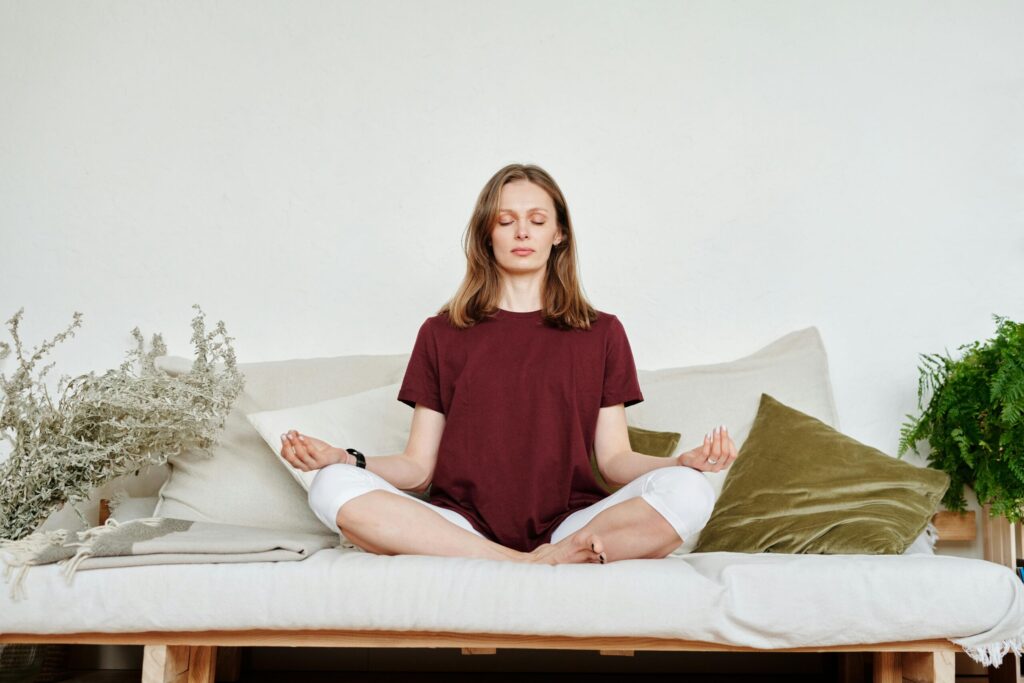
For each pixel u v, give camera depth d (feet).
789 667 7.68
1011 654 6.35
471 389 5.93
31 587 4.67
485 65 8.49
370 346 8.25
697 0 8.47
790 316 8.18
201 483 6.69
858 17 8.43
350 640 4.71
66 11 8.53
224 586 4.64
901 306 8.16
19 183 8.37
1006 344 7.09
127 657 7.62
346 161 8.41
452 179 8.39
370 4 8.53
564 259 6.31
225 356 6.84
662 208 8.34
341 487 5.06
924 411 7.77
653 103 8.42
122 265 8.31
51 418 6.01
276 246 8.34
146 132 8.43
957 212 8.24
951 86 8.36
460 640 4.67
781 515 6.07
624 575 4.55
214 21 8.53
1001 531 7.15
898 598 4.52
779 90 8.39
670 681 7.29
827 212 8.28
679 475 5.11
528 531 5.67
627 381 6.18
